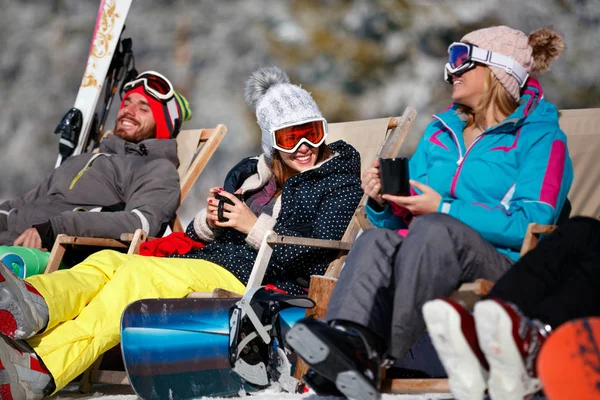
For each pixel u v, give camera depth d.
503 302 6.40
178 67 48.94
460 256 7.62
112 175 15.38
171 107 16.64
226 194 12.14
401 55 48.59
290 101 12.25
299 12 49.50
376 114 47.31
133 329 9.70
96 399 10.39
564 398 5.47
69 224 13.73
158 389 9.70
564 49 9.84
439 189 9.70
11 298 9.29
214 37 49.38
